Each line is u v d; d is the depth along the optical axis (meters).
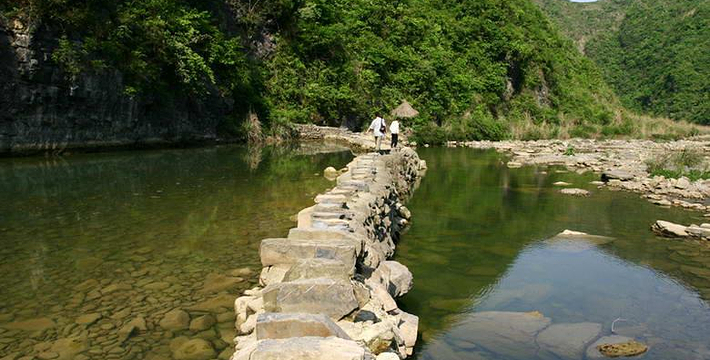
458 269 7.30
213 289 5.57
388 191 9.61
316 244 5.20
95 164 15.23
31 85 15.59
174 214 9.00
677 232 9.48
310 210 7.35
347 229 5.95
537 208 11.92
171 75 20.62
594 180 16.67
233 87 24.14
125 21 17.98
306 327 3.54
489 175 17.69
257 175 13.91
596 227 10.15
